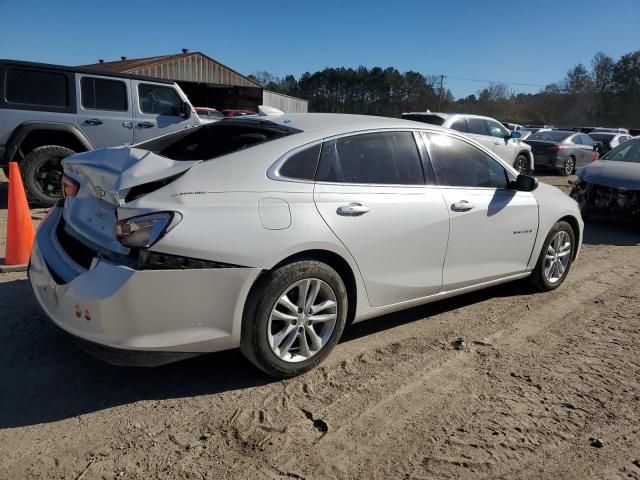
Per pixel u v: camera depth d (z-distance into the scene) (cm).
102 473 251
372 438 286
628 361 391
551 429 303
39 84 781
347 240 342
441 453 277
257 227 305
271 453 270
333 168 353
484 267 446
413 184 393
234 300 301
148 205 283
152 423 289
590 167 907
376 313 379
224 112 2597
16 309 419
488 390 341
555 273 531
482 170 449
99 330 279
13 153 766
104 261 287
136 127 861
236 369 349
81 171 341
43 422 286
